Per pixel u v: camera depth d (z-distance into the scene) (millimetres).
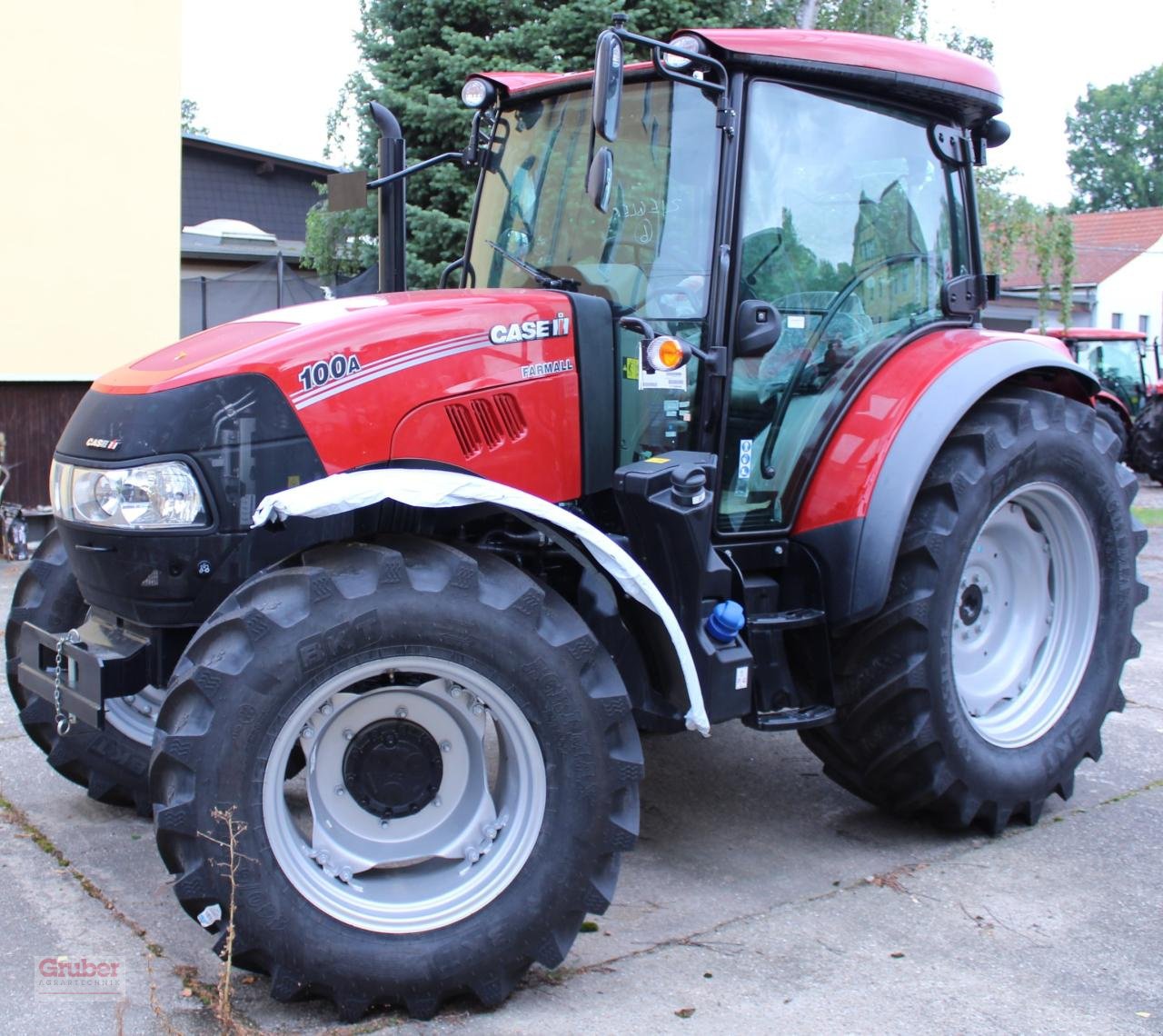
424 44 9141
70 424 3150
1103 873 3535
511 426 3193
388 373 3041
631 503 3170
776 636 3426
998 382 3584
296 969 2590
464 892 2721
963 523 3537
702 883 3416
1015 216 16078
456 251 8961
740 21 9039
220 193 19828
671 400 3369
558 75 3883
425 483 2688
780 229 3457
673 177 3381
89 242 8016
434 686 2795
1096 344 15758
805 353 3568
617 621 3143
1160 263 31984
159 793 2590
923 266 3883
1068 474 3877
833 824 3879
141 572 2893
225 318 15016
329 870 2715
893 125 3717
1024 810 3871
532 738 2748
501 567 2809
